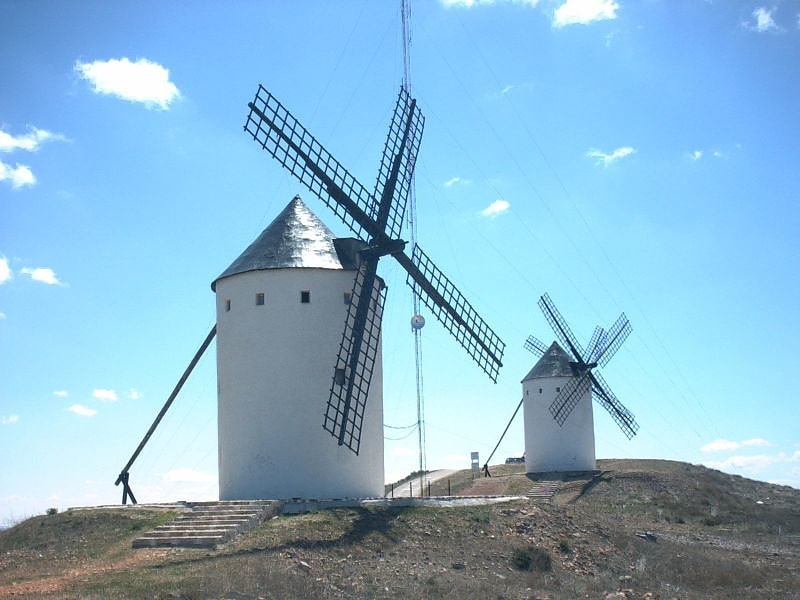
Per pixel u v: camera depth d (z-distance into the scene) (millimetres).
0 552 25766
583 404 60719
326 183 30859
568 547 26500
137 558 22703
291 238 32469
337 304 31688
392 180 33000
